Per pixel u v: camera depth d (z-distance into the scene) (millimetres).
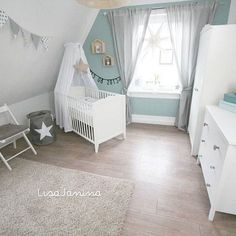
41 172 2262
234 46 1903
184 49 2986
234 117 1743
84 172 2246
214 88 2104
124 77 3484
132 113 3793
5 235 1490
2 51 1979
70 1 2357
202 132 2193
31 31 2086
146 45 3283
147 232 1502
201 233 1488
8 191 1953
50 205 1763
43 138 2912
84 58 3174
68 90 3088
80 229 1521
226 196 1469
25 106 3281
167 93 3406
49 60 2898
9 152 2770
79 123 3020
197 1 2764
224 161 1362
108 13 3193
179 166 2344
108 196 1858
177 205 1753
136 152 2691
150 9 2943
